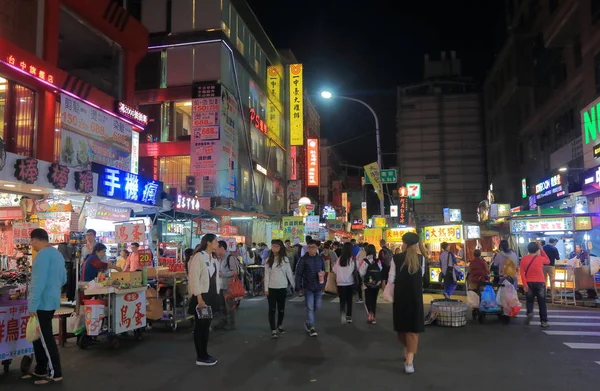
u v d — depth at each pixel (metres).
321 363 7.05
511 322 10.66
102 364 7.09
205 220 17.59
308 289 9.33
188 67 25.78
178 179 25.89
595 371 6.56
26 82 13.57
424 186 55.66
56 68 14.30
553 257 14.88
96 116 15.80
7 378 6.51
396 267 6.69
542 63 34.09
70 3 15.39
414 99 57.56
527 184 37.47
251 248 22.31
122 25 17.91
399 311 6.54
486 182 54.28
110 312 8.10
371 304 10.66
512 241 18.56
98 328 7.89
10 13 13.71
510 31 40.56
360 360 7.22
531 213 20.16
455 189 54.97
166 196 15.08
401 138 57.31
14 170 9.73
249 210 25.48
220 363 7.09
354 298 15.99
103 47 17.84
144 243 13.41
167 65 26.02
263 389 5.83
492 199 39.81
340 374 6.45
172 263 12.08
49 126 14.13
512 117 44.25
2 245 10.59
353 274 10.75
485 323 10.49
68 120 14.27
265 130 33.25
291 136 38.34
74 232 8.85
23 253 8.21
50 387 6.00
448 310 9.96
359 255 11.95
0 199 11.06
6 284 7.52
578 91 27.25
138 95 25.94
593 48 22.91
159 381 6.20
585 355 7.51
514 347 8.09
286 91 40.03
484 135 55.06
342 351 7.83
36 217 10.05
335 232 36.81
